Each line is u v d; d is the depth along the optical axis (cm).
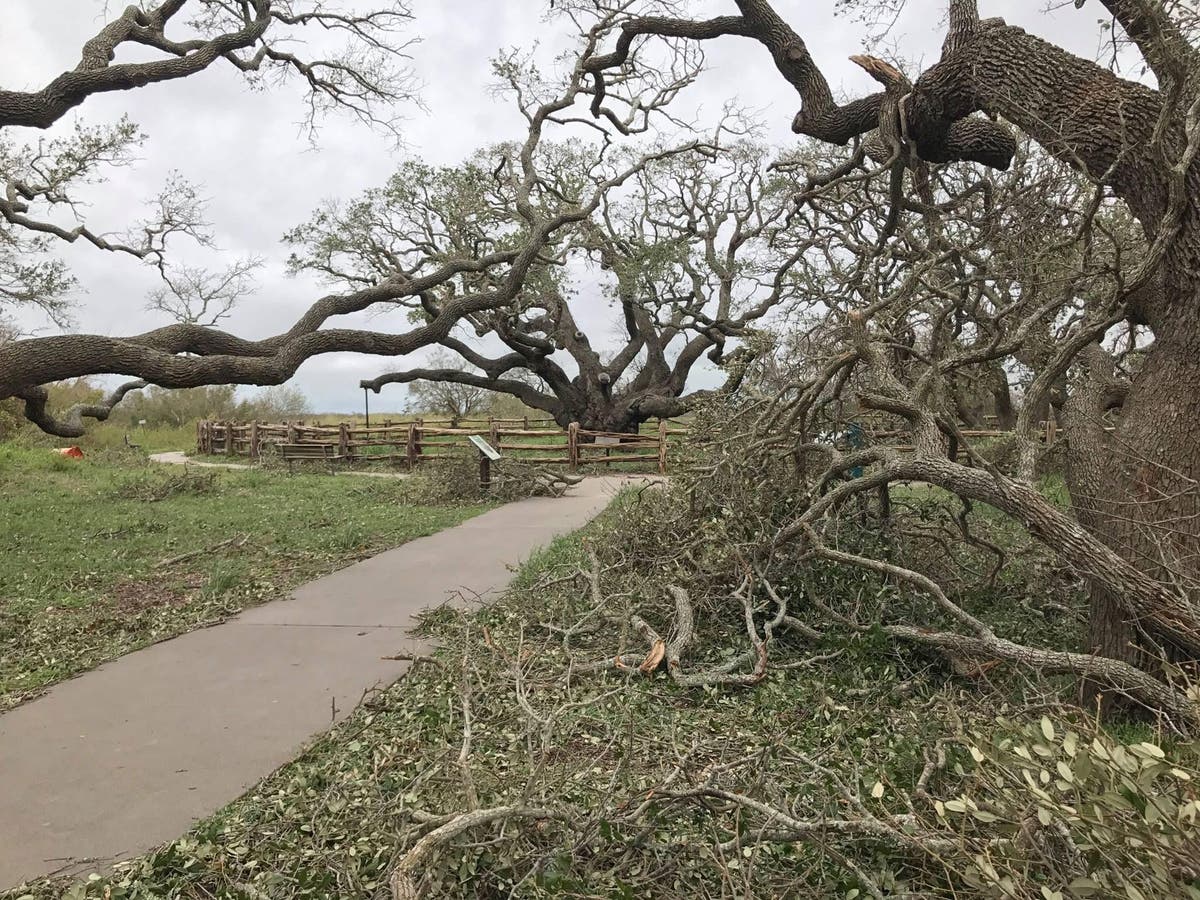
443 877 254
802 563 550
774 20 780
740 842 278
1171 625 373
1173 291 427
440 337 873
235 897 272
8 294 1448
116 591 775
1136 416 439
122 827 337
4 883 299
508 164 1598
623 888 236
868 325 639
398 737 407
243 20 1088
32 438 2606
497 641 531
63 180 1314
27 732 438
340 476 1923
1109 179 449
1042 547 627
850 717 390
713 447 708
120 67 845
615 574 659
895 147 635
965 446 452
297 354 739
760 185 2067
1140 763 197
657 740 394
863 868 268
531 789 278
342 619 648
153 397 4059
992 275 650
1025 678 409
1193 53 420
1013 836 227
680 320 2255
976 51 529
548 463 1959
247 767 390
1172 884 179
